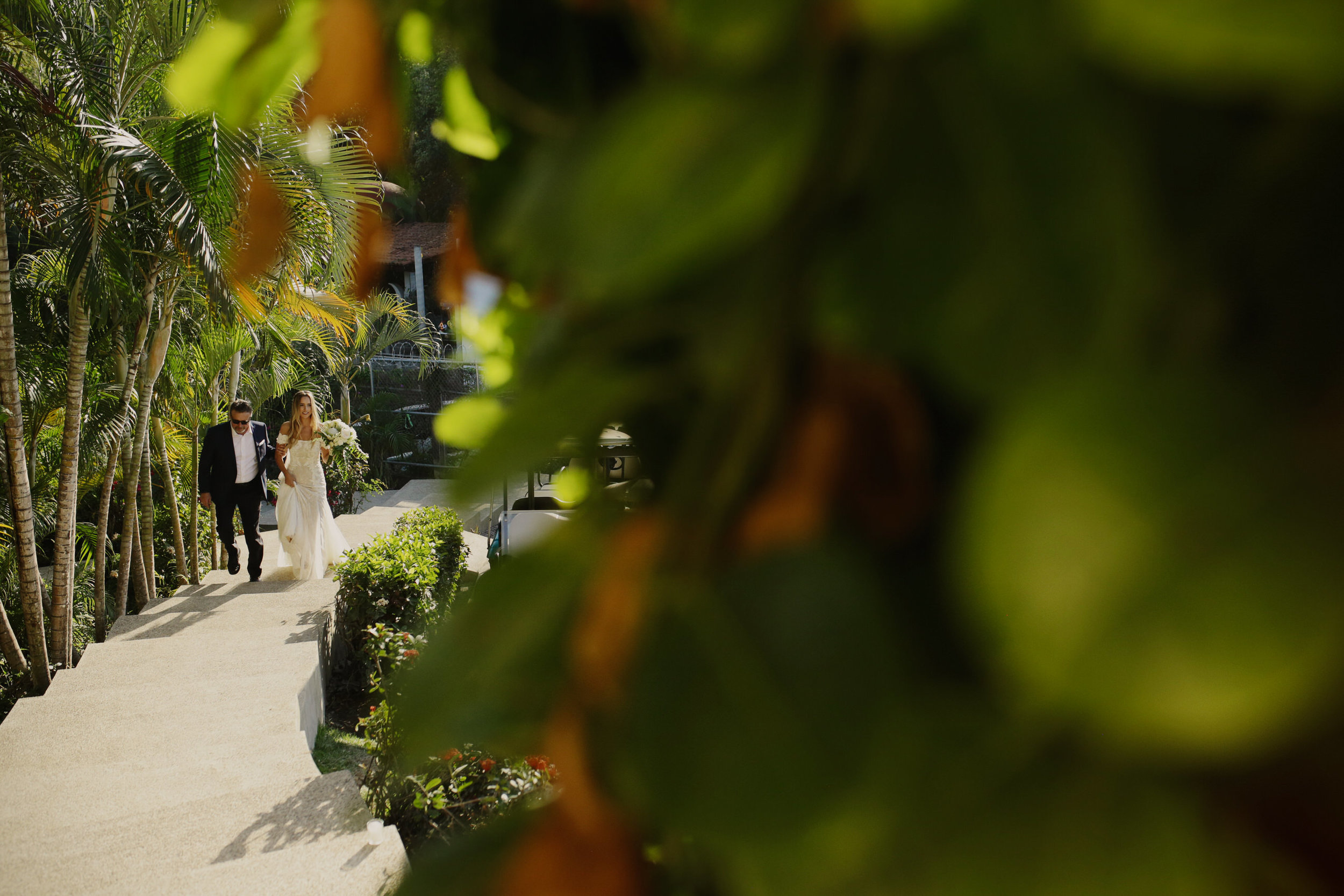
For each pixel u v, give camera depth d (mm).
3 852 3436
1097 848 136
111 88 5203
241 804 3779
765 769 162
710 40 149
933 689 165
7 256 5750
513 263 183
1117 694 114
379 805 3646
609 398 202
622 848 197
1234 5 105
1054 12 131
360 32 272
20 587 6195
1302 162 128
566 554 227
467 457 204
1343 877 124
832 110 147
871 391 177
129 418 6926
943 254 149
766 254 167
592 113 277
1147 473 119
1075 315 135
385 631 6176
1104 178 133
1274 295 128
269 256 257
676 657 182
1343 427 118
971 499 134
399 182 313
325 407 11992
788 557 181
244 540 9844
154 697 5074
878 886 149
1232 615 109
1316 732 115
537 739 209
